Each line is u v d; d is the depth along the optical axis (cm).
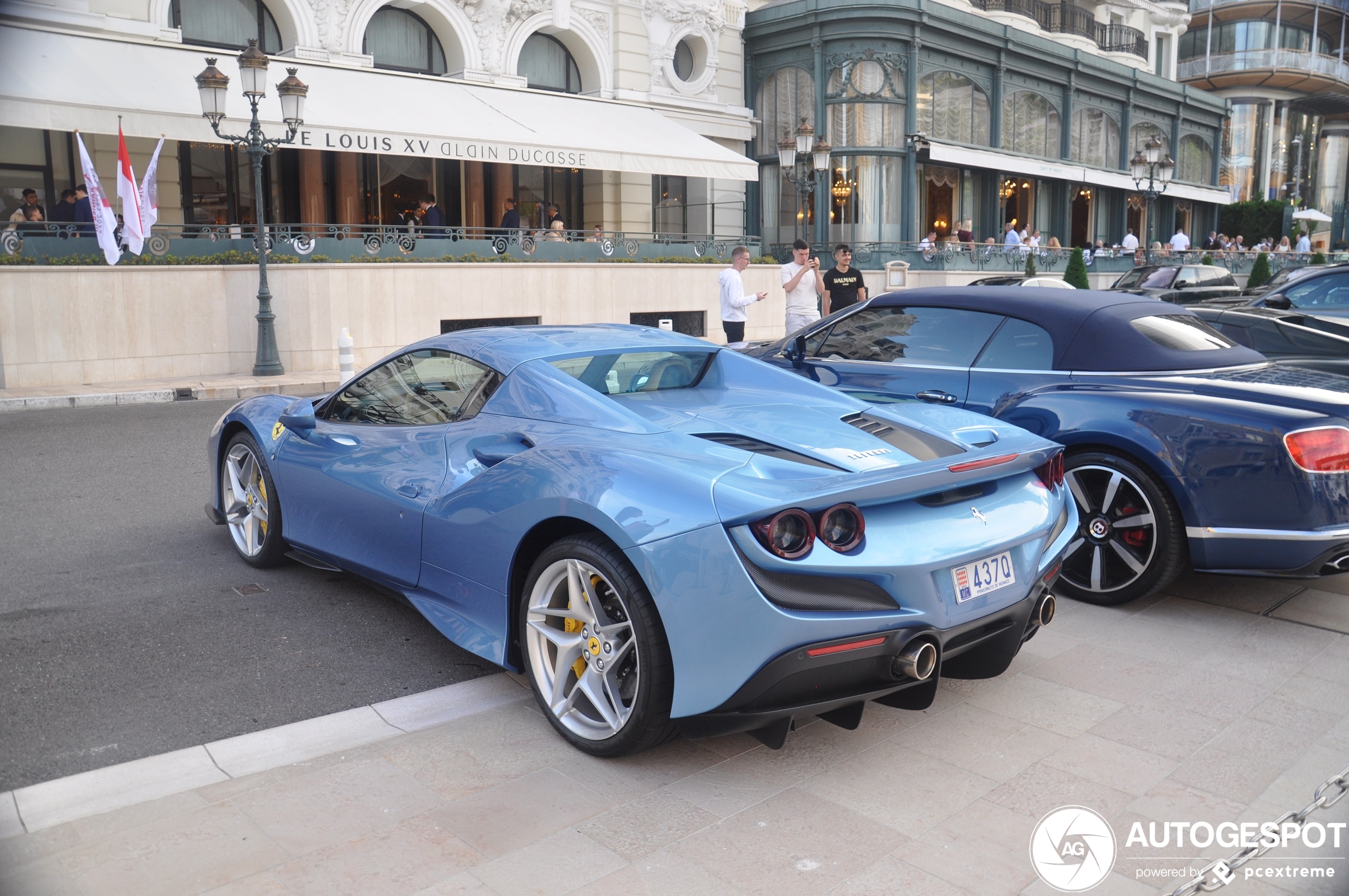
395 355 406
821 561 257
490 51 1914
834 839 250
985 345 489
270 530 445
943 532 284
